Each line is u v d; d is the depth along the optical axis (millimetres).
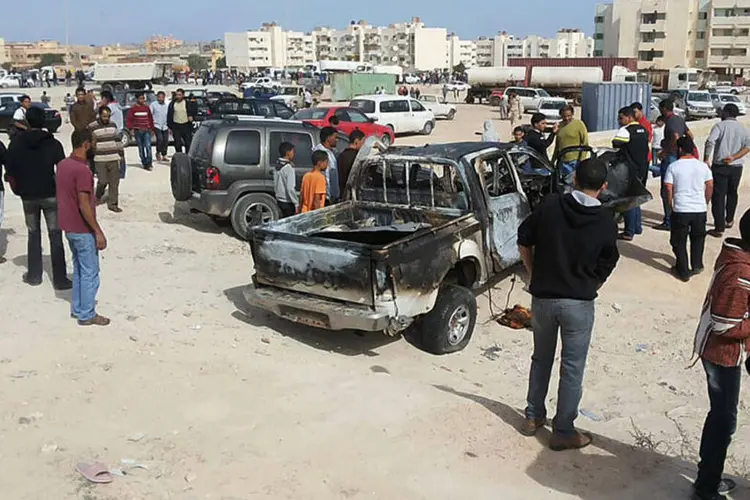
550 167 9188
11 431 4664
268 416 5102
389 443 4773
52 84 77375
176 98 17953
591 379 6730
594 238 4383
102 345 6277
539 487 4348
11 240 10086
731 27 112000
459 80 109438
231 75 108750
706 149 11430
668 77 68812
